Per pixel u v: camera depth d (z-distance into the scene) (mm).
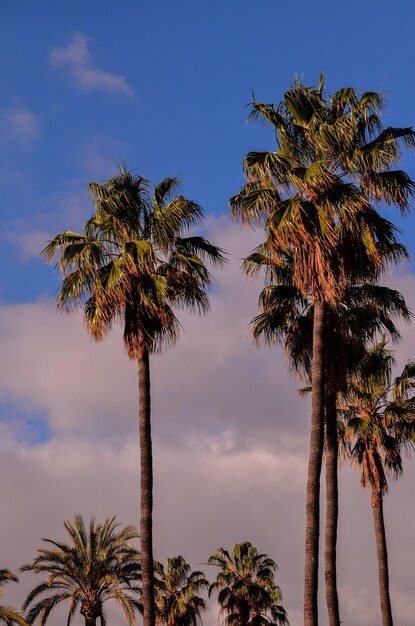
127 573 47531
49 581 46438
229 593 67688
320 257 22609
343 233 22750
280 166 23859
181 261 27922
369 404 37719
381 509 37125
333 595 24828
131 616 45781
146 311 26969
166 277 27719
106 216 27969
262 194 23188
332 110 24609
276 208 23047
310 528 21969
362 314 27375
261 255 27391
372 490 37188
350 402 38125
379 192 23219
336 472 26031
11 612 45875
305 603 21469
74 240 28234
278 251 23672
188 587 69562
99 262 27469
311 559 21703
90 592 46969
